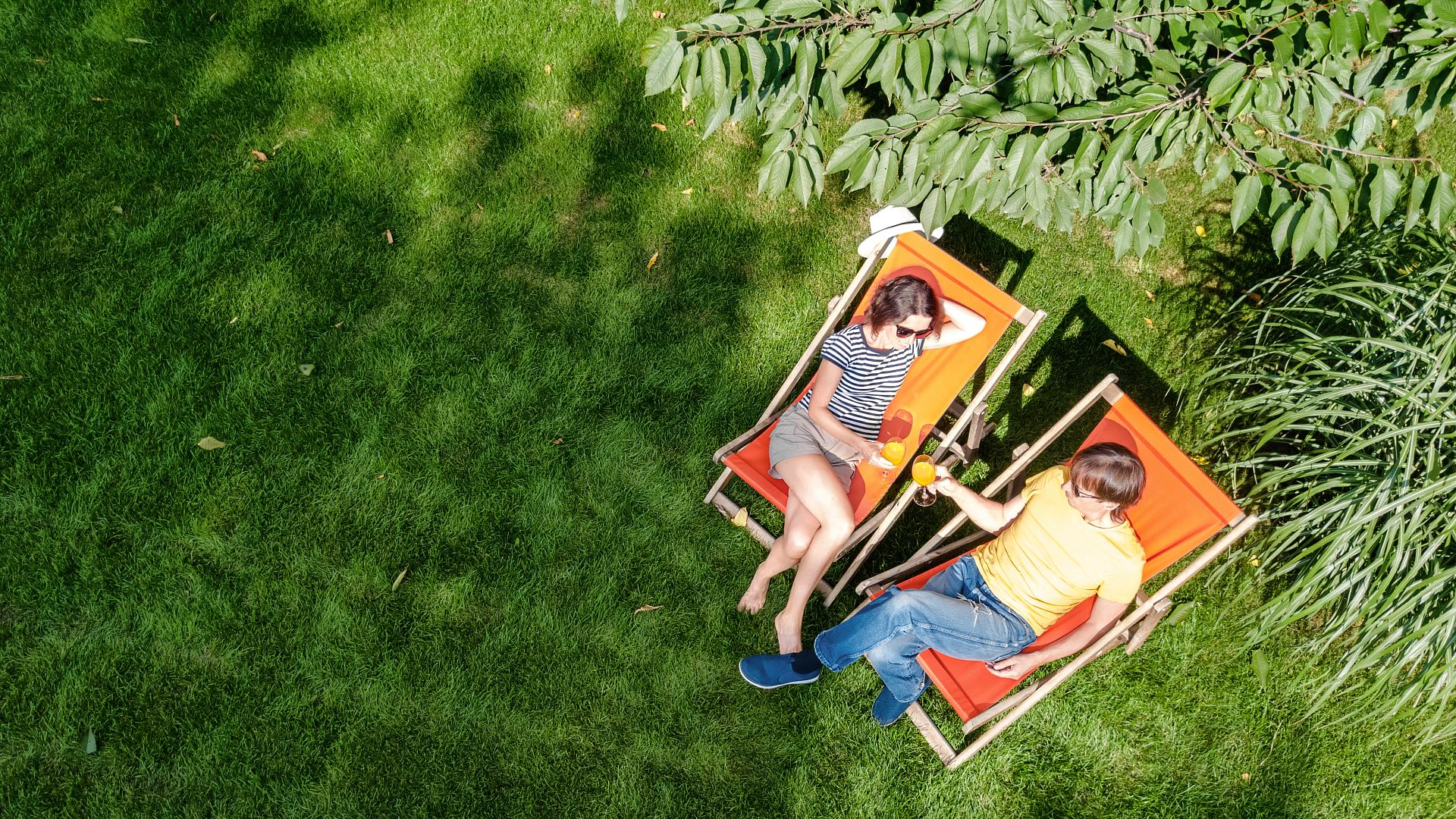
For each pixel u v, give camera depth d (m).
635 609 3.72
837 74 2.69
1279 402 3.73
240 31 4.81
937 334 3.54
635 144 4.72
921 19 2.74
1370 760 3.63
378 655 3.53
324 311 4.16
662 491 3.96
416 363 4.09
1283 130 2.71
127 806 3.23
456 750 3.42
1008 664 3.21
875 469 3.69
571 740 3.47
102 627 3.47
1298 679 3.71
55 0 4.78
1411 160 2.81
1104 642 3.22
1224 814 3.54
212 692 3.41
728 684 3.62
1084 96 2.77
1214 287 4.55
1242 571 3.93
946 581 3.41
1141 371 4.41
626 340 4.27
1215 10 2.69
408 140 4.62
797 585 3.49
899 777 3.50
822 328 3.78
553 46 4.92
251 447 3.84
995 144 2.85
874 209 4.66
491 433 3.99
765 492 3.59
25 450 3.72
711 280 4.44
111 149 4.44
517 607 3.67
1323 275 4.03
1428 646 3.33
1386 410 3.35
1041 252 4.64
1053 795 3.52
